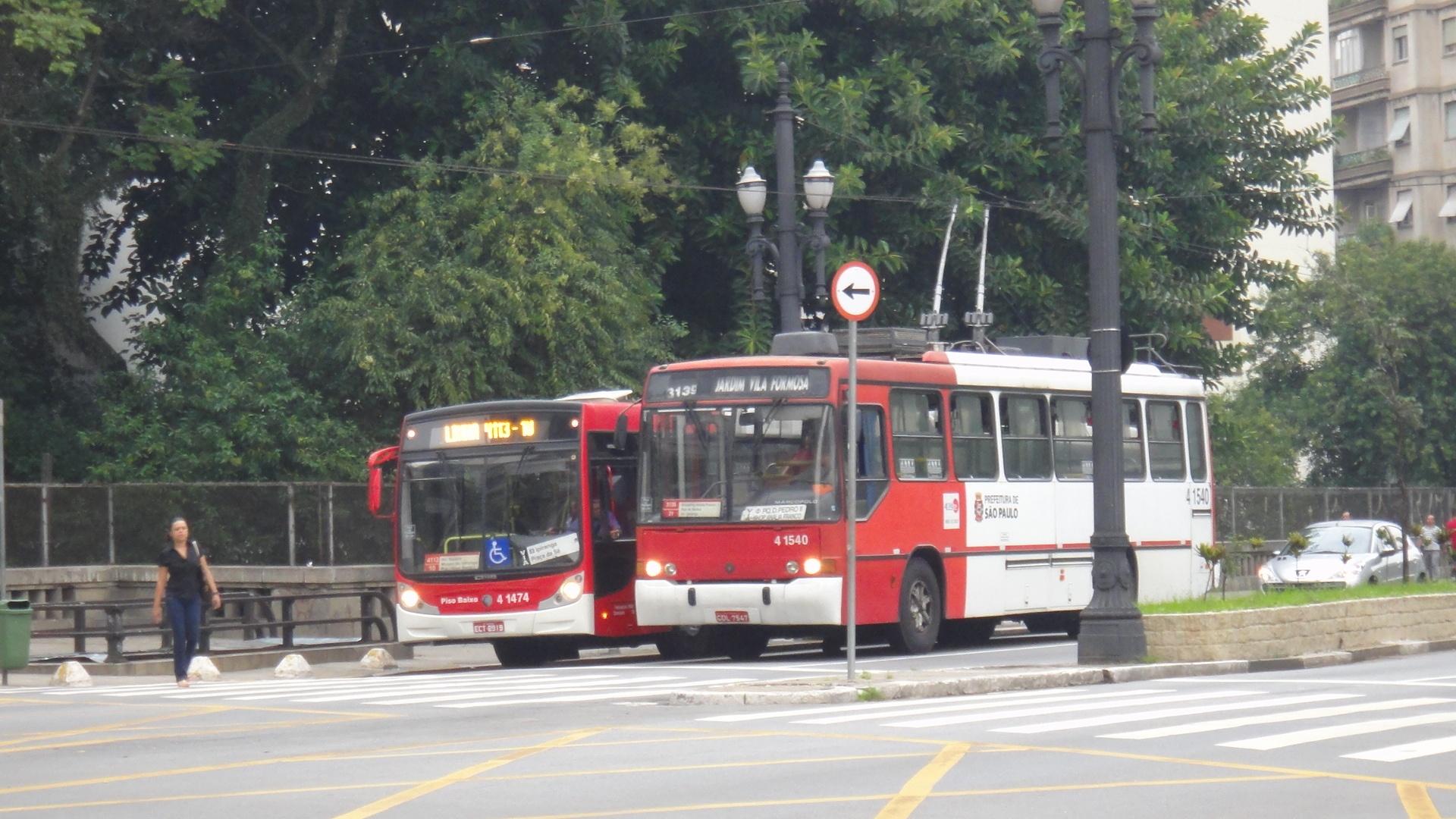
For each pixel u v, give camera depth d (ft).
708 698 156.15
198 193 353.51
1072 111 364.79
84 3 307.37
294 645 246.88
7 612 210.38
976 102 358.64
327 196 367.66
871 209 351.67
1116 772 109.81
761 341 334.24
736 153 347.97
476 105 325.62
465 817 94.73
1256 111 392.27
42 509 285.02
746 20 337.72
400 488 229.66
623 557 227.40
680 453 213.05
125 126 337.72
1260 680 184.75
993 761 114.83
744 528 208.23
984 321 312.71
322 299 314.76
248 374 303.68
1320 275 557.74
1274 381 563.07
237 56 352.08
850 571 168.86
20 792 107.76
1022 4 358.02
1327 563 368.07
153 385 317.22
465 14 343.87
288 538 282.15
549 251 295.69
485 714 150.92
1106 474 195.00
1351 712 145.59
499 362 294.66
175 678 209.26
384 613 281.33
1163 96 374.02
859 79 340.80
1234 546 388.37
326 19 353.51
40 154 330.54
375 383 291.38
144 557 287.48
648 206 342.03
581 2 332.60
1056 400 250.16
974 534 231.09
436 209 307.17
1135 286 362.33
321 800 101.55
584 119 339.98
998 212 362.53
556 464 223.71
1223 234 392.27
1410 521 490.08
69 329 336.29
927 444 224.74
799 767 112.37
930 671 179.32
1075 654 221.66
